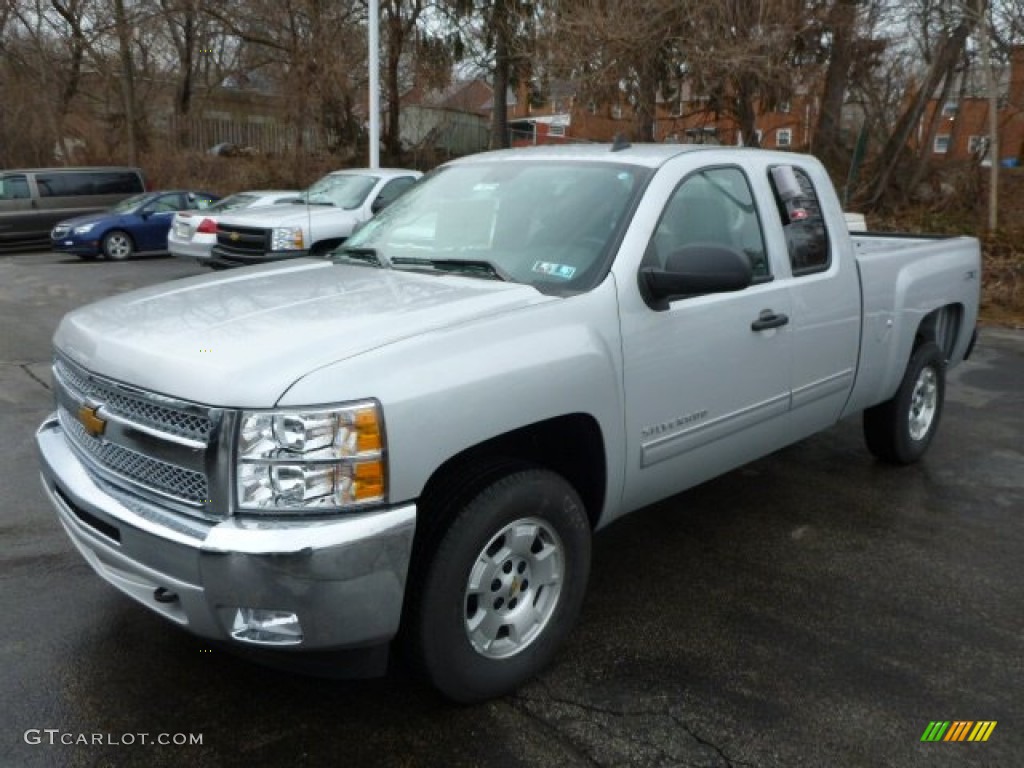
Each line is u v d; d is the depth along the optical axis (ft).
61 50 96.89
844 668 11.18
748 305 13.05
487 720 9.98
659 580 13.56
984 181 58.70
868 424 18.61
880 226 57.16
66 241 57.57
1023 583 13.66
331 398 8.50
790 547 14.85
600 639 11.76
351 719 9.95
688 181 12.77
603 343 10.85
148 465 9.27
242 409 8.47
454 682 9.76
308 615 8.43
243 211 39.81
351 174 42.60
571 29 51.78
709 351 12.39
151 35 93.86
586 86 53.36
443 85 86.17
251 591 8.29
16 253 64.75
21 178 64.64
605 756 9.42
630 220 11.78
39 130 98.53
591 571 13.87
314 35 81.92
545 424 10.62
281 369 8.63
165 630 11.63
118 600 12.37
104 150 96.07
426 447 9.00
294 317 9.99
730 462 13.61
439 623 9.48
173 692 10.34
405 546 8.80
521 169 13.73
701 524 15.80
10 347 28.89
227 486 8.54
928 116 69.97
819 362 14.83
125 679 10.55
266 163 86.28
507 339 9.94
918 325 17.66
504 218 12.85
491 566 9.93
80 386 10.29
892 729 9.98
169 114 98.53
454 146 96.94
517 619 10.36
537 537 10.52
